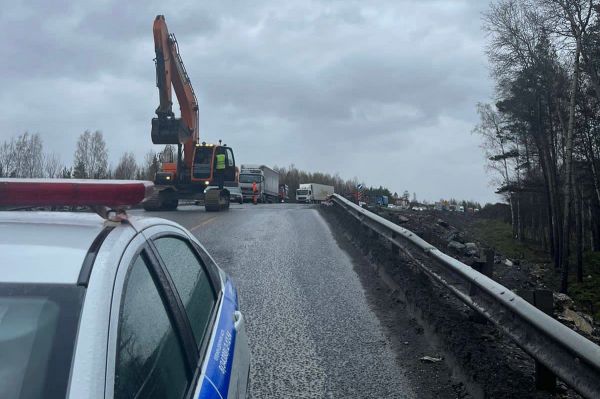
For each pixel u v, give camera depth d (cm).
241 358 333
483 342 554
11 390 171
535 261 4109
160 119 2084
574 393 451
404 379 520
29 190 226
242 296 805
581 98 3797
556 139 4566
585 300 2786
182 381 230
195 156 2409
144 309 224
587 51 3262
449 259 676
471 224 5306
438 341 592
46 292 192
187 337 254
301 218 1945
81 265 204
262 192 4597
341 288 860
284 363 556
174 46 2177
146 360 207
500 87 4381
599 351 340
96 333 183
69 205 234
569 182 3350
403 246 914
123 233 237
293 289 850
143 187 239
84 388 169
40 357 177
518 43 3916
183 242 334
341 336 637
